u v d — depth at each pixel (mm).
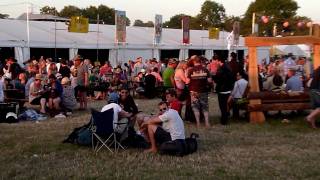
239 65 12172
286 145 8930
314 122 11078
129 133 8570
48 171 6879
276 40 11930
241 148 8641
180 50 32594
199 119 11242
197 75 11000
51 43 25094
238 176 6613
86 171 6875
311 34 13406
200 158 7773
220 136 9875
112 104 8500
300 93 11875
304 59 16906
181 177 6547
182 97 11758
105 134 8219
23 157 7844
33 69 16797
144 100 17547
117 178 6496
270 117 12648
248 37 11969
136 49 29594
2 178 6523
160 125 8281
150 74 18234
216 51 35875
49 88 13078
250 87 12000
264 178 6527
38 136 9734
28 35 24562
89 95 18047
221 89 11344
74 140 8891
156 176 6602
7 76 16359
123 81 18656
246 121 12016
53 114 12789
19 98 13359
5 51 23891
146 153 8117
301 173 6805
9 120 11742
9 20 27141
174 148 7906
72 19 24641
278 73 13383
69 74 16312
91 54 28672
